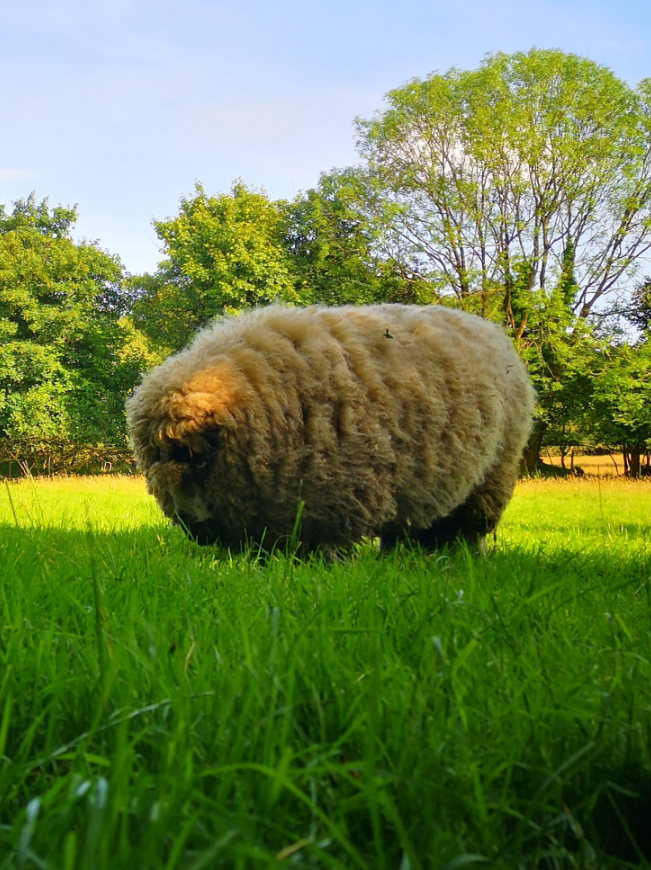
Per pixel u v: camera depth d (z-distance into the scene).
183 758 1.74
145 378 6.14
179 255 37.59
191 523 5.96
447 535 7.32
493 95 36.56
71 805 1.48
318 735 2.05
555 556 6.20
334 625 2.93
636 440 37.09
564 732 2.08
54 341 39.53
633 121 35.81
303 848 1.50
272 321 6.06
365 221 37.69
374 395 5.93
